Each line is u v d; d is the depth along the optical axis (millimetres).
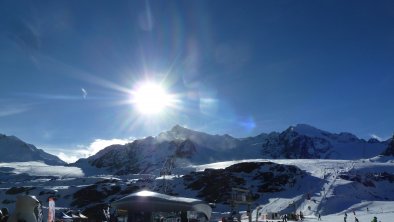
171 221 40375
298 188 185000
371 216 95875
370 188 179500
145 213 36219
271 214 112250
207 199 185500
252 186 195125
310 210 136250
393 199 169375
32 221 30922
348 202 144000
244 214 124438
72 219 76938
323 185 180250
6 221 31438
